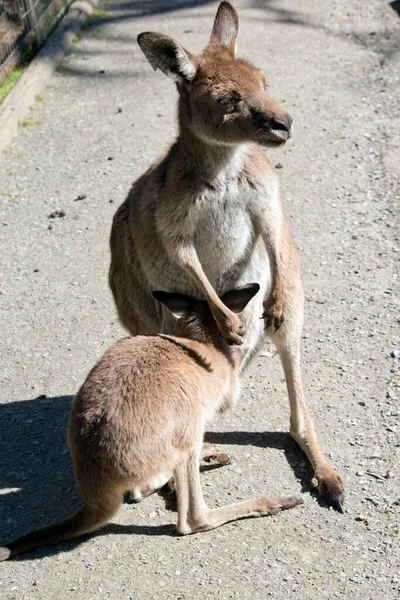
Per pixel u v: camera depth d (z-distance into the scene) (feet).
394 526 13.51
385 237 21.88
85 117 29.84
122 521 14.10
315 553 13.12
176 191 14.48
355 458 15.07
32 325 19.88
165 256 15.28
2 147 27.94
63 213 24.34
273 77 31.73
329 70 32.04
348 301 19.51
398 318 18.72
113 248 16.84
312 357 17.84
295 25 36.60
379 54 32.96
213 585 12.62
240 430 16.14
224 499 14.44
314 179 24.95
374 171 25.05
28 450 16.12
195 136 14.33
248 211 14.84
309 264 21.08
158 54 14.25
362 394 16.61
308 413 15.48
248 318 15.46
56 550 13.50
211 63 14.28
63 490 15.05
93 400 13.23
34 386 17.90
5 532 14.08
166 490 14.83
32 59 33.68
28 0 33.47
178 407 13.21
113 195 25.11
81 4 38.70
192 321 15.05
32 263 22.34
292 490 14.55
